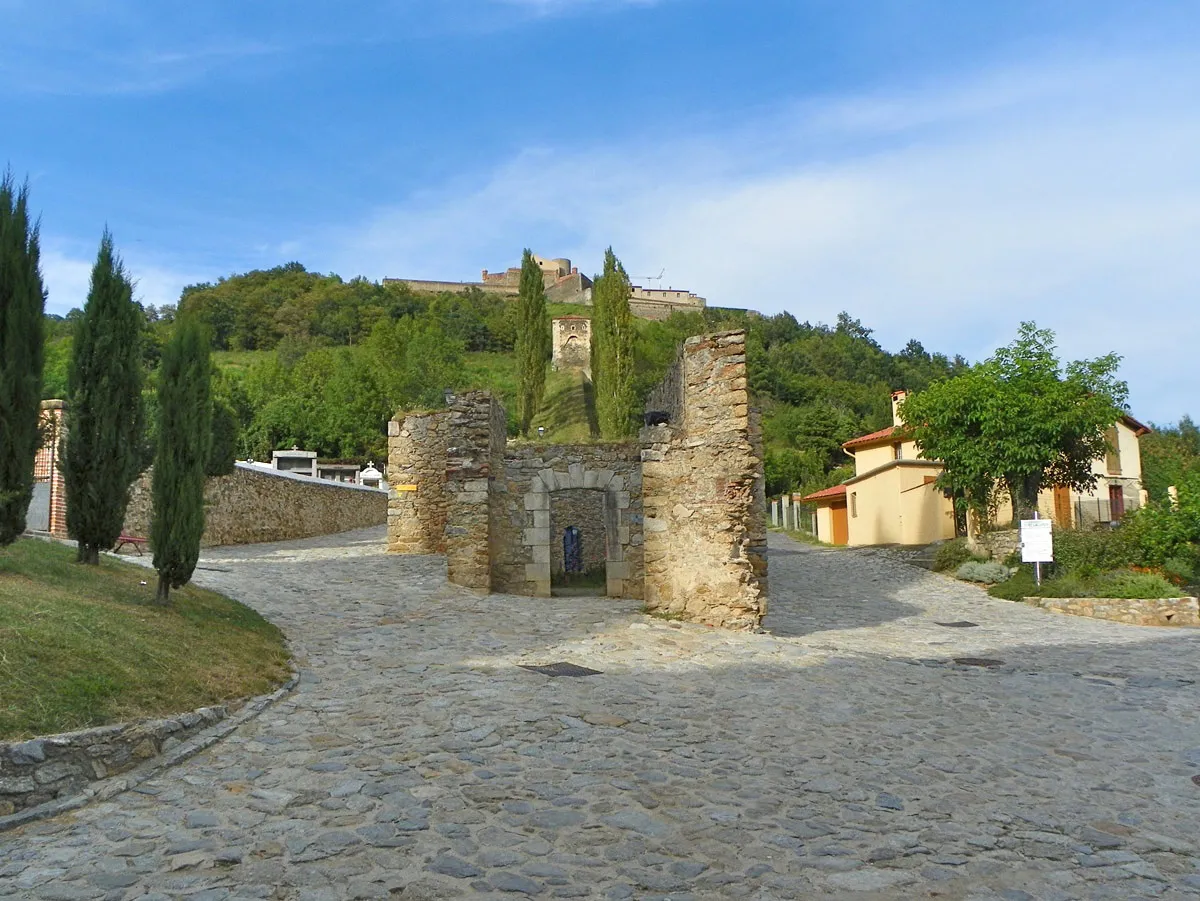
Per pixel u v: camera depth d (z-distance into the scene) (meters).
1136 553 21.52
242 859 4.96
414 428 21.92
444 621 13.00
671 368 18.00
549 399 50.12
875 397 76.06
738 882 4.89
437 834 5.39
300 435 55.09
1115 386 23.83
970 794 6.59
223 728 7.34
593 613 14.12
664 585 14.09
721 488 13.49
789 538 40.03
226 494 23.86
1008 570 23.02
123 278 11.96
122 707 6.82
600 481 17.69
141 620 9.09
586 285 114.81
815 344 96.50
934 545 28.80
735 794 6.33
